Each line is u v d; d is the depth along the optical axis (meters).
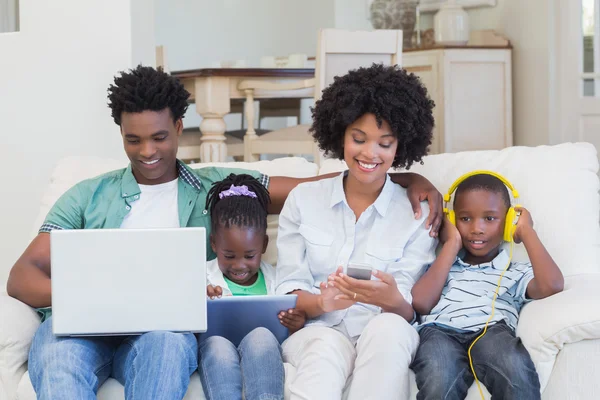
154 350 1.62
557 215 2.03
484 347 1.73
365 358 1.68
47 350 1.66
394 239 1.97
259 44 6.34
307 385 1.65
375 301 1.80
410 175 2.07
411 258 1.96
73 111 3.07
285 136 4.00
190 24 6.11
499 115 5.05
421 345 1.77
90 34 3.03
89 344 1.70
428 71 5.01
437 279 1.90
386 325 1.72
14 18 3.92
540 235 2.03
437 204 1.98
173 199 2.05
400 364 1.67
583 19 4.69
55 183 2.24
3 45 3.15
